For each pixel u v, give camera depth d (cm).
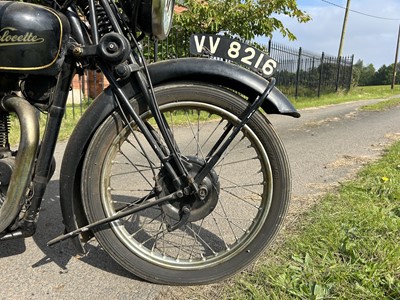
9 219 158
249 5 731
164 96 164
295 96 1270
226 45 166
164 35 173
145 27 167
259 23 754
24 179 155
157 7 158
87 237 171
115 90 161
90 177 165
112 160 168
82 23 166
